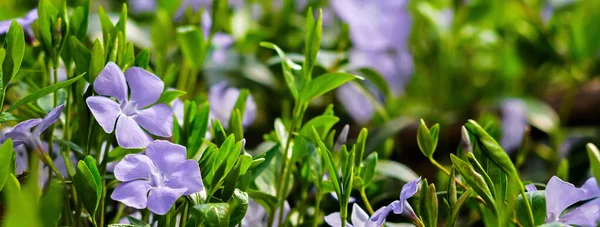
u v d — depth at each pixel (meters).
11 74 0.50
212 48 0.73
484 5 0.90
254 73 0.82
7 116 0.50
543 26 0.90
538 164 0.88
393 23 0.89
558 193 0.50
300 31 0.89
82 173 0.48
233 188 0.49
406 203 0.52
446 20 0.93
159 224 0.51
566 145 0.88
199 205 0.48
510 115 0.87
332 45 0.86
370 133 0.73
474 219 0.62
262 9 0.94
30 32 0.57
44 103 0.56
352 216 0.52
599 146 0.86
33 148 0.50
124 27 0.53
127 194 0.48
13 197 0.42
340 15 0.87
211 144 0.50
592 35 0.86
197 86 0.80
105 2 0.94
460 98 0.95
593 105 0.87
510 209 0.49
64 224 0.54
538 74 0.98
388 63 0.91
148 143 0.49
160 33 0.74
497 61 0.98
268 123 0.83
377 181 0.62
